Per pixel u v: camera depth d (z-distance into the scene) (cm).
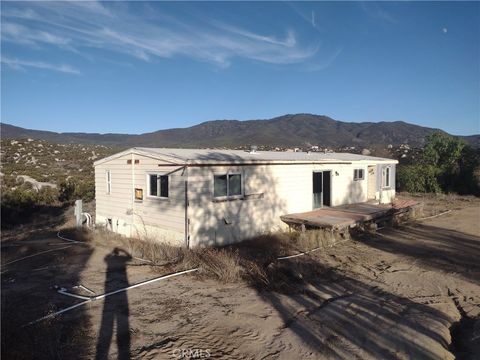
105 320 625
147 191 1306
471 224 1609
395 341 557
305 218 1386
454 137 3064
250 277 843
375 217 1503
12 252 1161
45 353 509
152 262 991
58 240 1384
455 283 848
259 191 1373
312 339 562
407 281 856
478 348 550
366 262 1008
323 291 778
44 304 696
